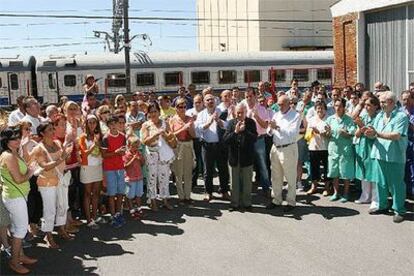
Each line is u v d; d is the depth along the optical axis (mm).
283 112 8414
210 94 9195
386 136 7461
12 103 25250
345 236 6934
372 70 14008
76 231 7617
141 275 5855
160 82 25672
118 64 25266
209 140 9086
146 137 8516
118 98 10117
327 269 5816
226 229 7496
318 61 27828
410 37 12570
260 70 26984
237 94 11906
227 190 9320
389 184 7617
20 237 6020
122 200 8062
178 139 8867
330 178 9203
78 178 7699
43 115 9750
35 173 6605
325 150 9219
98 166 7676
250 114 9242
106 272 5988
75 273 5988
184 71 25938
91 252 6699
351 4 14367
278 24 45875
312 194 9422
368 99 8328
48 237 6891
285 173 8328
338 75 15289
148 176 8609
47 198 6738
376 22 13719
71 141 7441
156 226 7773
